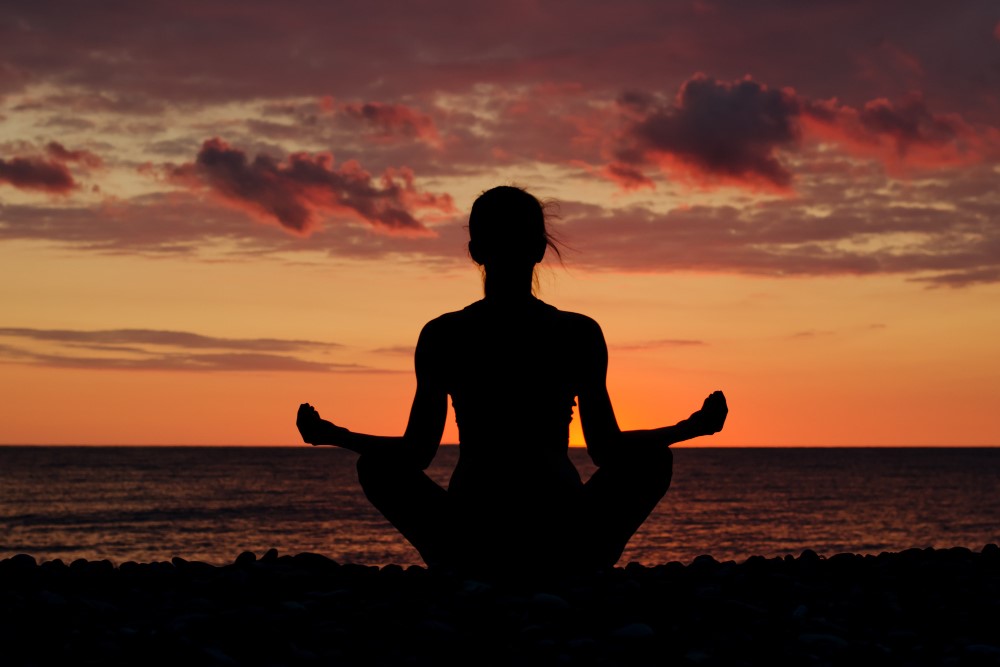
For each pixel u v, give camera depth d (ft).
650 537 157.99
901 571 14.60
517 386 11.65
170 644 9.09
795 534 167.02
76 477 369.50
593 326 11.99
